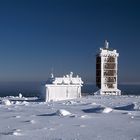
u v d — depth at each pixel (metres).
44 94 78.00
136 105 36.09
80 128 20.19
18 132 18.62
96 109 33.88
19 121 24.75
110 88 97.06
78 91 79.50
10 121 24.83
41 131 18.95
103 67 97.50
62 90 78.31
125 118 26.30
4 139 16.27
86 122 23.50
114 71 97.81
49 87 77.12
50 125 21.89
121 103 52.31
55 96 77.69
